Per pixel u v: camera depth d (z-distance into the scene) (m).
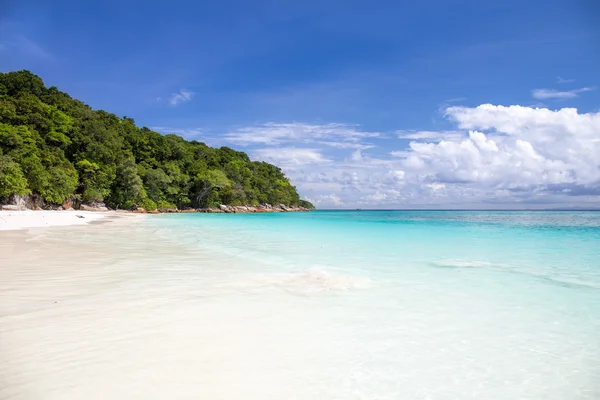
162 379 3.29
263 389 3.17
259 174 118.06
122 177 65.12
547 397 3.18
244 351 3.95
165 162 80.19
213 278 7.65
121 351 3.87
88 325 4.66
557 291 6.69
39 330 4.45
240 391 3.13
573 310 5.54
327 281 7.40
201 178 82.44
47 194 47.41
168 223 30.95
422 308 5.61
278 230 23.05
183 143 95.81
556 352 4.07
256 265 9.34
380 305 5.77
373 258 10.70
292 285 7.05
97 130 63.69
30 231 18.84
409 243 15.09
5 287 6.59
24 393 2.99
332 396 3.09
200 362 3.66
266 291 6.58
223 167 98.38
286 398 3.03
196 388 3.16
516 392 3.25
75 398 2.94
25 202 44.91
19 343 4.03
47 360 3.62
